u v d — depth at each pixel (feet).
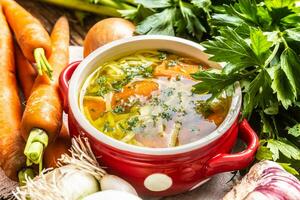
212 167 1.82
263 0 2.21
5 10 2.38
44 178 1.84
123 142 1.78
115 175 1.86
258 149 1.92
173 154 1.74
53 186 1.82
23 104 2.22
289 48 1.92
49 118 1.95
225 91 1.87
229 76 1.88
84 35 2.60
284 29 2.06
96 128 1.86
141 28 2.25
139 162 1.77
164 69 1.99
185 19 2.28
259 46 1.86
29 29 2.21
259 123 2.04
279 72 1.89
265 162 1.87
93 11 2.61
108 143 1.76
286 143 1.94
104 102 1.91
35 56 2.13
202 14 2.31
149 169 1.79
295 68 1.90
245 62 1.88
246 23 2.05
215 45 1.87
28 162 1.90
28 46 2.17
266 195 1.78
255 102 1.90
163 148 1.75
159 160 1.76
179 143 1.81
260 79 1.88
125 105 1.90
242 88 2.04
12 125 2.05
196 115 1.87
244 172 1.98
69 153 2.02
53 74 2.14
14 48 2.33
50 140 1.97
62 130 2.07
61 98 2.06
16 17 2.31
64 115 2.14
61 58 2.24
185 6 2.30
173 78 1.97
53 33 2.36
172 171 1.79
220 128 1.79
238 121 1.87
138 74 1.98
